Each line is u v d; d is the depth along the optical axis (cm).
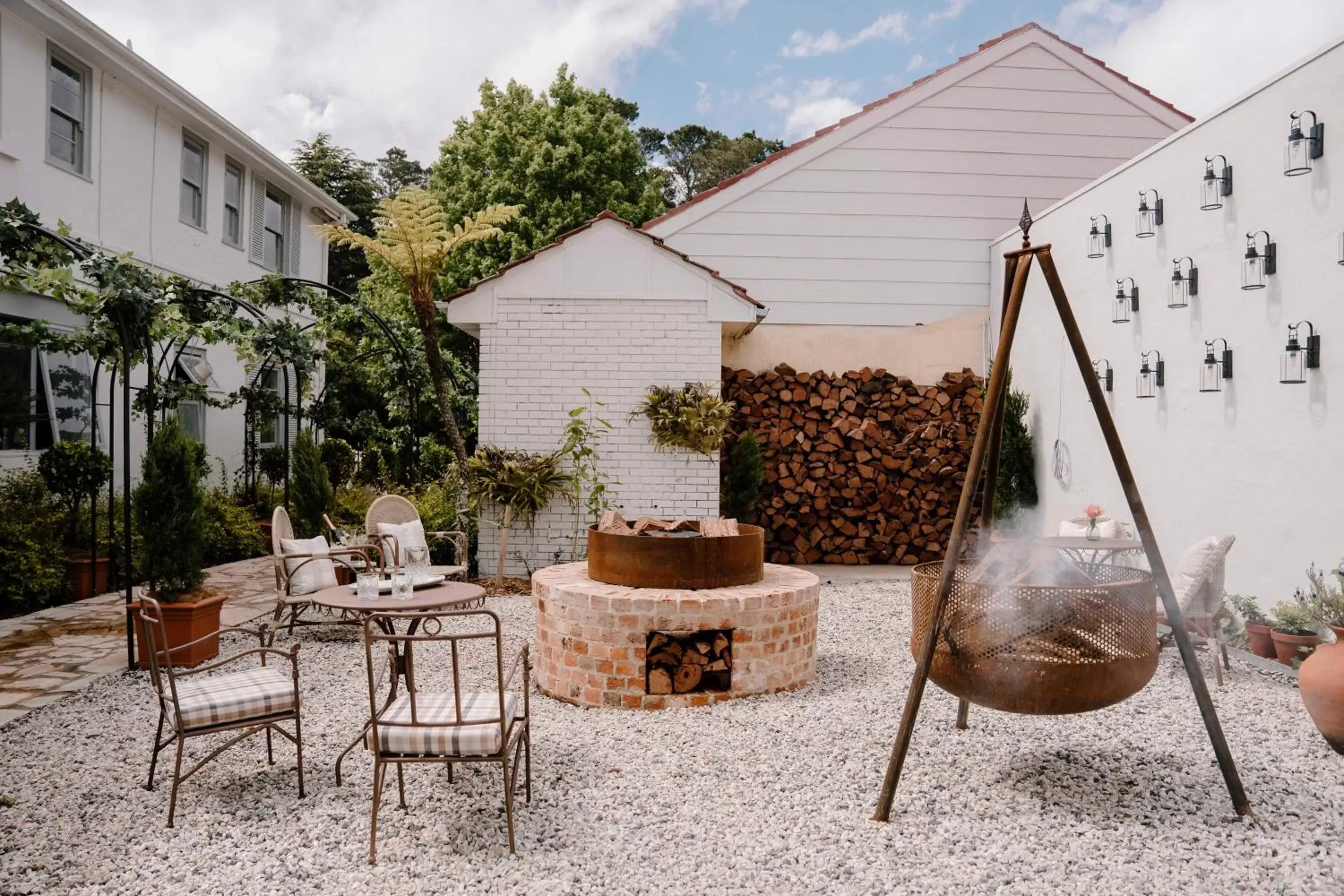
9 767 416
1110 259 809
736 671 518
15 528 793
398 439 1339
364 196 2909
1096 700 347
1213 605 537
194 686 387
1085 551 720
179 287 839
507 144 2152
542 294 916
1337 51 535
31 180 930
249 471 1233
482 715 337
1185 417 690
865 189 1140
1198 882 300
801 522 1064
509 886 299
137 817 359
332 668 602
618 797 375
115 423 1070
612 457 919
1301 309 565
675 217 1134
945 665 371
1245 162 618
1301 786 383
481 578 907
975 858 318
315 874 309
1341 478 533
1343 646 421
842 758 422
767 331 1091
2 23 888
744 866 313
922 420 1062
